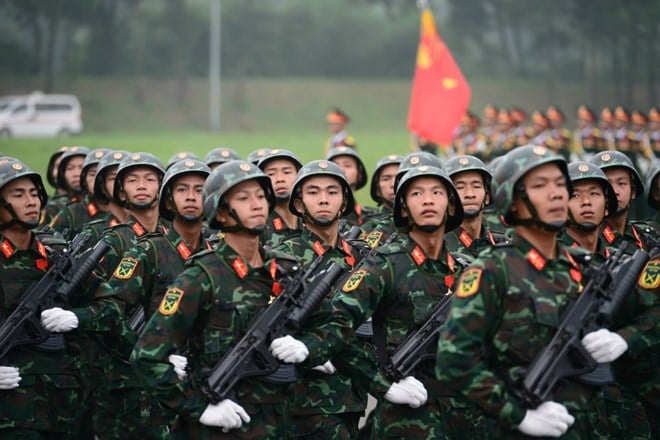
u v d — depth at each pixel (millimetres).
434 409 10469
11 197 11242
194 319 9508
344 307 10469
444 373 8484
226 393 9344
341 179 12922
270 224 14891
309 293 9812
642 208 31938
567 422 8312
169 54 107625
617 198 12578
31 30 118562
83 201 18500
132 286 12148
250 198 9711
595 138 42312
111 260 13500
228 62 111375
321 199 12766
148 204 14008
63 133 83188
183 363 10367
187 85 106500
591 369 8609
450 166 14148
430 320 10539
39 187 11594
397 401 10250
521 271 8688
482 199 14094
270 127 101812
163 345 9359
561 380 8609
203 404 9336
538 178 8656
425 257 10812
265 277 9758
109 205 15758
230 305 9555
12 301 11305
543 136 43438
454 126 28391
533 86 107250
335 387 11891
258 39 112688
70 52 108875
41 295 11398
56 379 11484
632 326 10039
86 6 103938
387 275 10719
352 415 12305
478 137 47750
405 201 10859
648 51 98438
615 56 96750
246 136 86438
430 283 10727
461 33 110562
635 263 9008
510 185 8672
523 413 8367
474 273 8617
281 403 9648
